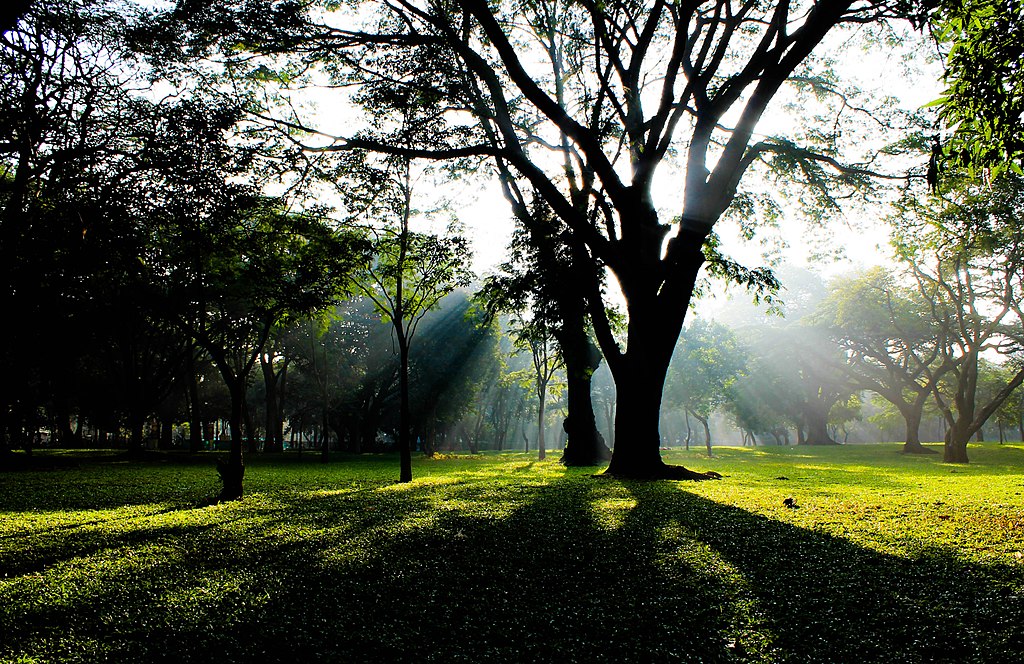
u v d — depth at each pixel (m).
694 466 26.25
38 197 10.09
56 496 15.93
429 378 47.53
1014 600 5.12
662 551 7.21
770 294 19.77
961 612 4.91
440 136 15.98
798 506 10.70
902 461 31.84
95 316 21.77
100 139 9.34
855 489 13.91
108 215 9.44
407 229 20.66
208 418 58.28
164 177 9.27
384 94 14.50
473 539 8.05
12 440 33.47
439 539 8.03
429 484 16.92
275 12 12.83
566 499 12.24
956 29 6.33
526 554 7.21
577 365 23.02
